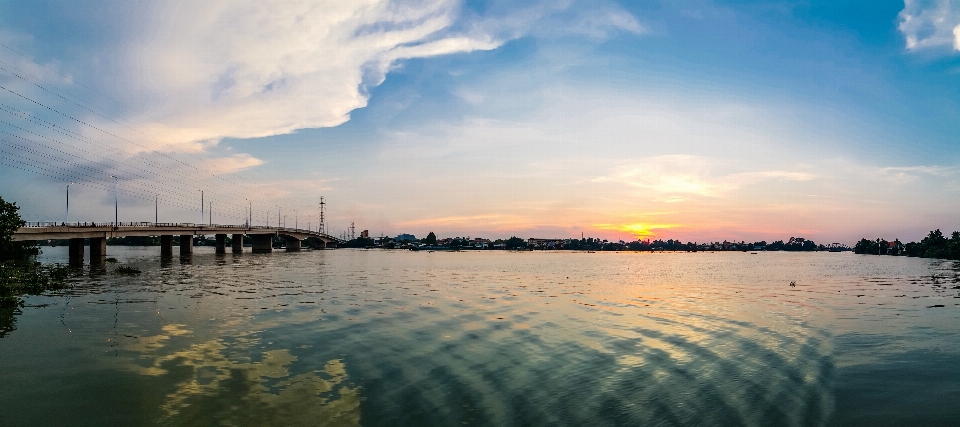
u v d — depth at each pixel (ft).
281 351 75.31
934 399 57.98
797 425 49.62
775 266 467.11
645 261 624.59
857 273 333.42
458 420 48.80
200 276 222.07
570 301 149.07
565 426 47.73
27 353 73.05
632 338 89.61
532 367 68.08
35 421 48.37
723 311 129.08
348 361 69.87
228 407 51.75
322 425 47.21
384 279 226.58
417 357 72.59
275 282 196.13
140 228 401.70
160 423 47.78
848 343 88.89
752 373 67.36
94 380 60.34
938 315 125.39
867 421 51.08
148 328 92.63
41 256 465.06
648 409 52.75
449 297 152.97
